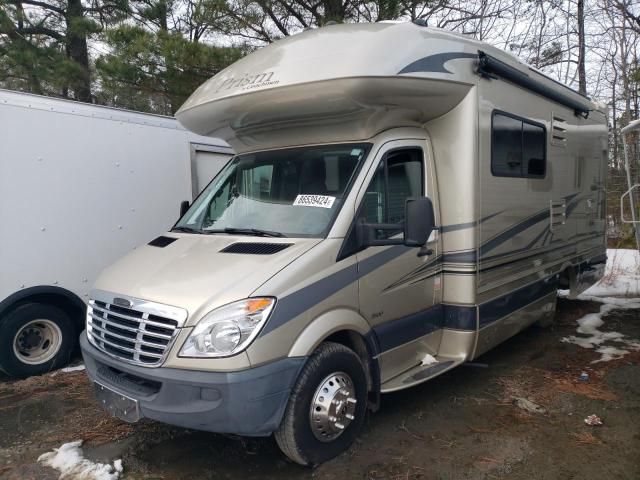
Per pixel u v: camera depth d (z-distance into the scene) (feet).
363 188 13.17
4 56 45.55
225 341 10.47
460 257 15.24
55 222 18.06
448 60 14.44
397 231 13.87
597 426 13.89
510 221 17.13
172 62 34.01
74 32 46.65
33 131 17.54
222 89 14.48
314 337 11.41
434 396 15.97
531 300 18.98
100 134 19.34
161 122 21.36
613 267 33.04
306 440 11.50
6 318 17.19
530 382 16.94
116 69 34.83
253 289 10.85
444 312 15.61
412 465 12.17
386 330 13.56
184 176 22.17
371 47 13.10
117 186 19.81
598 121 25.03
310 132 14.47
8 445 13.28
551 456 12.46
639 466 11.98
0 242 16.76
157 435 13.74
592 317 24.30
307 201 13.50
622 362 18.51
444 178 15.31
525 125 18.01
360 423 12.79
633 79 41.04
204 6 35.45
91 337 12.73
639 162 40.83
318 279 11.76
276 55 14.23
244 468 12.20
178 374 10.61
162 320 11.04
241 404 10.39
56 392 16.47
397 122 14.43
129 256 14.17
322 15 37.37
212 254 12.59
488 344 16.37
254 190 14.94
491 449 12.84
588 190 23.95
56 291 18.01
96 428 14.14
